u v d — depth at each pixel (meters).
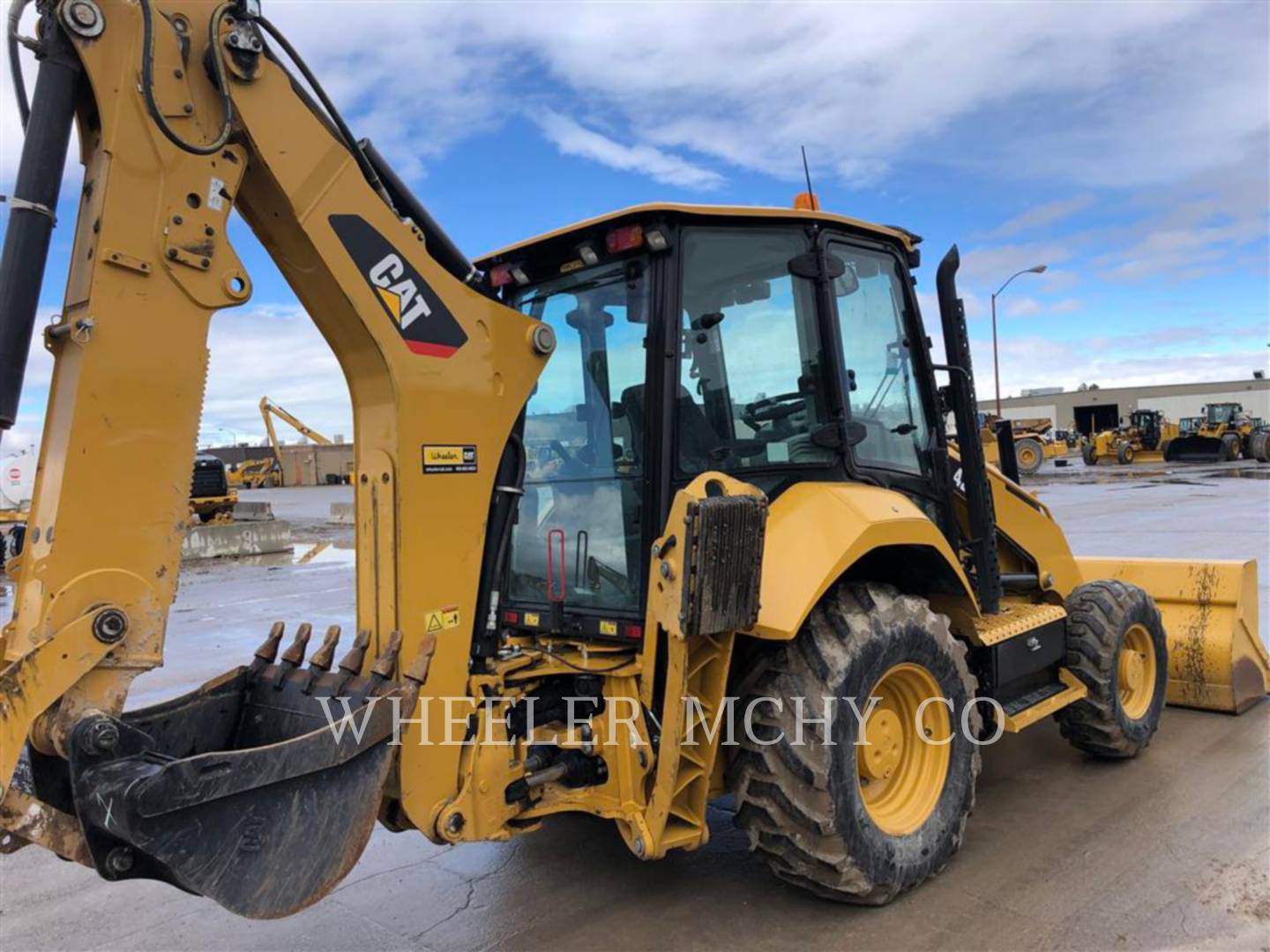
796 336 3.48
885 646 3.20
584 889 3.49
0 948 3.27
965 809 3.51
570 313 3.52
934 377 4.10
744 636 3.24
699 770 3.01
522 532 3.64
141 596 2.27
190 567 16.08
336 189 2.60
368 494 2.79
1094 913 3.12
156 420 2.29
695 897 3.38
